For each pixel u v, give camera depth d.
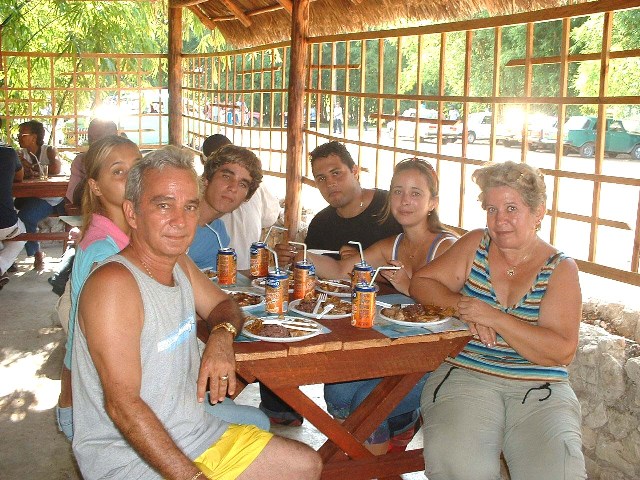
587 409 3.11
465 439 2.49
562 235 6.23
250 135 7.57
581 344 3.12
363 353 2.48
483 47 15.94
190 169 2.08
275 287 2.68
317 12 5.62
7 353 4.81
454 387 2.71
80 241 2.54
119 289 1.94
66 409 2.48
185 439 2.13
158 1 10.23
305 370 2.41
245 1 6.95
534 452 2.40
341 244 3.73
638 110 13.17
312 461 2.29
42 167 7.52
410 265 3.26
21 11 11.40
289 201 5.94
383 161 10.34
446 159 4.21
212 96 8.70
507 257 2.75
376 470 2.82
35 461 3.39
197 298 2.49
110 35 11.62
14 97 10.98
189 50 22.83
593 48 9.61
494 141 3.86
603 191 9.08
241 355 2.27
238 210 3.99
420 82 4.45
